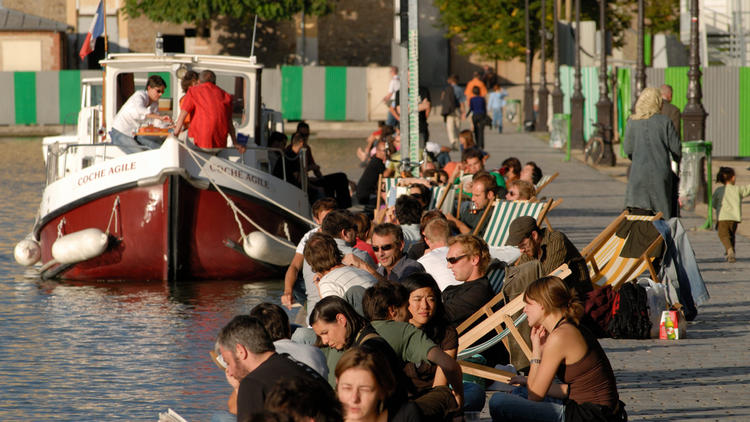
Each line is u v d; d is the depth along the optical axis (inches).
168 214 1211.2
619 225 869.2
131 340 902.4
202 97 1238.3
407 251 890.7
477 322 674.8
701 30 3065.9
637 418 611.5
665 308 831.7
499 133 3750.0
